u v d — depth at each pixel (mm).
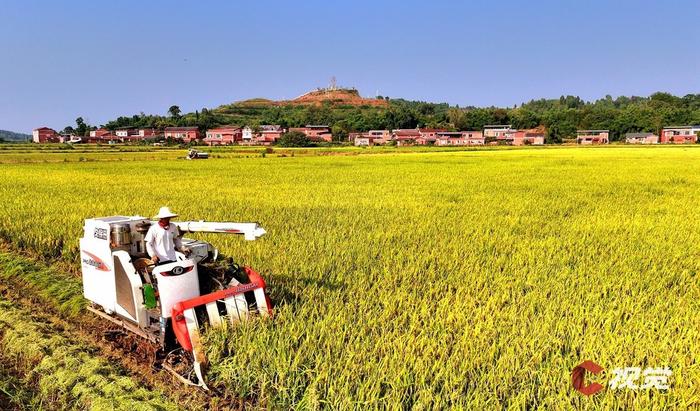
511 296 7523
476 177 29672
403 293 7375
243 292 6277
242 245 10633
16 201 17781
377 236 11742
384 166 41094
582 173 32219
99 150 74500
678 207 17188
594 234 12344
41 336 6770
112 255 6832
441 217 14961
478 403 4637
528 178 28797
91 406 5195
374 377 5016
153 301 6293
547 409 4637
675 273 8820
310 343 5719
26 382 5828
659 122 118688
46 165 43500
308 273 8602
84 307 7922
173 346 6359
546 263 9391
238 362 5527
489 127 126125
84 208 16172
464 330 6113
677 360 5414
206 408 5250
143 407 5090
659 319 6641
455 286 8016
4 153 64562
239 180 28422
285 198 19719
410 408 4797
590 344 5609
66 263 10508
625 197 19859
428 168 38281
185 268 6164
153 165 43625
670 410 4645
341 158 55188
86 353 6324
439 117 158750
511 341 5742
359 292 7566
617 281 8320
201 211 15828
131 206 16859
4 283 9391
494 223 13875
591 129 124562
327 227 13008
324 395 4949
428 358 5402
